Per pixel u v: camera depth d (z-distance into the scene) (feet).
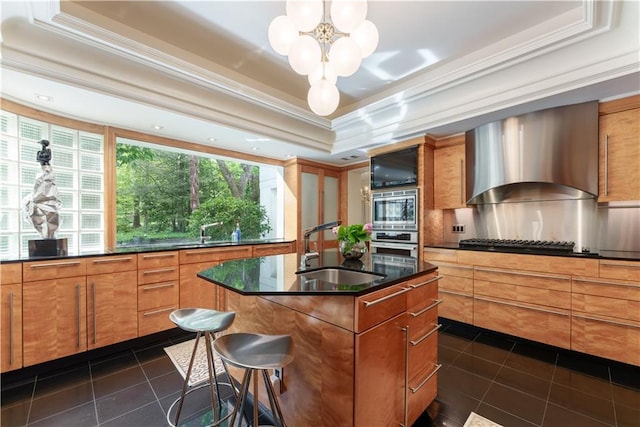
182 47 7.52
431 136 11.13
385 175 12.28
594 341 7.29
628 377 6.77
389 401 4.56
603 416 5.47
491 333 9.39
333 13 4.39
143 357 8.00
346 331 4.04
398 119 10.92
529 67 7.50
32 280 6.72
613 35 6.17
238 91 8.83
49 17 5.43
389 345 4.55
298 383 4.77
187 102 8.48
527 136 8.86
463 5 6.00
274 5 6.02
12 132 7.42
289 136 11.58
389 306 4.57
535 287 8.24
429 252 10.73
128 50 6.55
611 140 7.64
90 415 5.57
